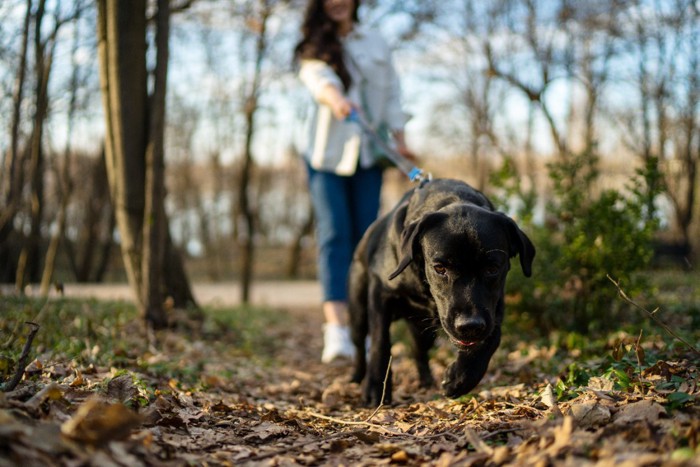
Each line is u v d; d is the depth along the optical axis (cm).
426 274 327
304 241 3334
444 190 361
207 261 3222
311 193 549
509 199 539
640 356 314
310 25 533
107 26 591
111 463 203
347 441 275
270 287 2045
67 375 334
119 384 306
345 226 534
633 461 195
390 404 371
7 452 191
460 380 327
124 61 589
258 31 1111
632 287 477
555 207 527
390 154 449
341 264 532
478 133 1606
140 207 606
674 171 1258
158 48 581
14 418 219
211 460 242
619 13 1148
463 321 298
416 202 367
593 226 484
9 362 314
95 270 2416
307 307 1323
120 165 601
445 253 308
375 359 371
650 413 242
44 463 192
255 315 983
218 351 580
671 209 1380
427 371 430
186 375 416
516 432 257
